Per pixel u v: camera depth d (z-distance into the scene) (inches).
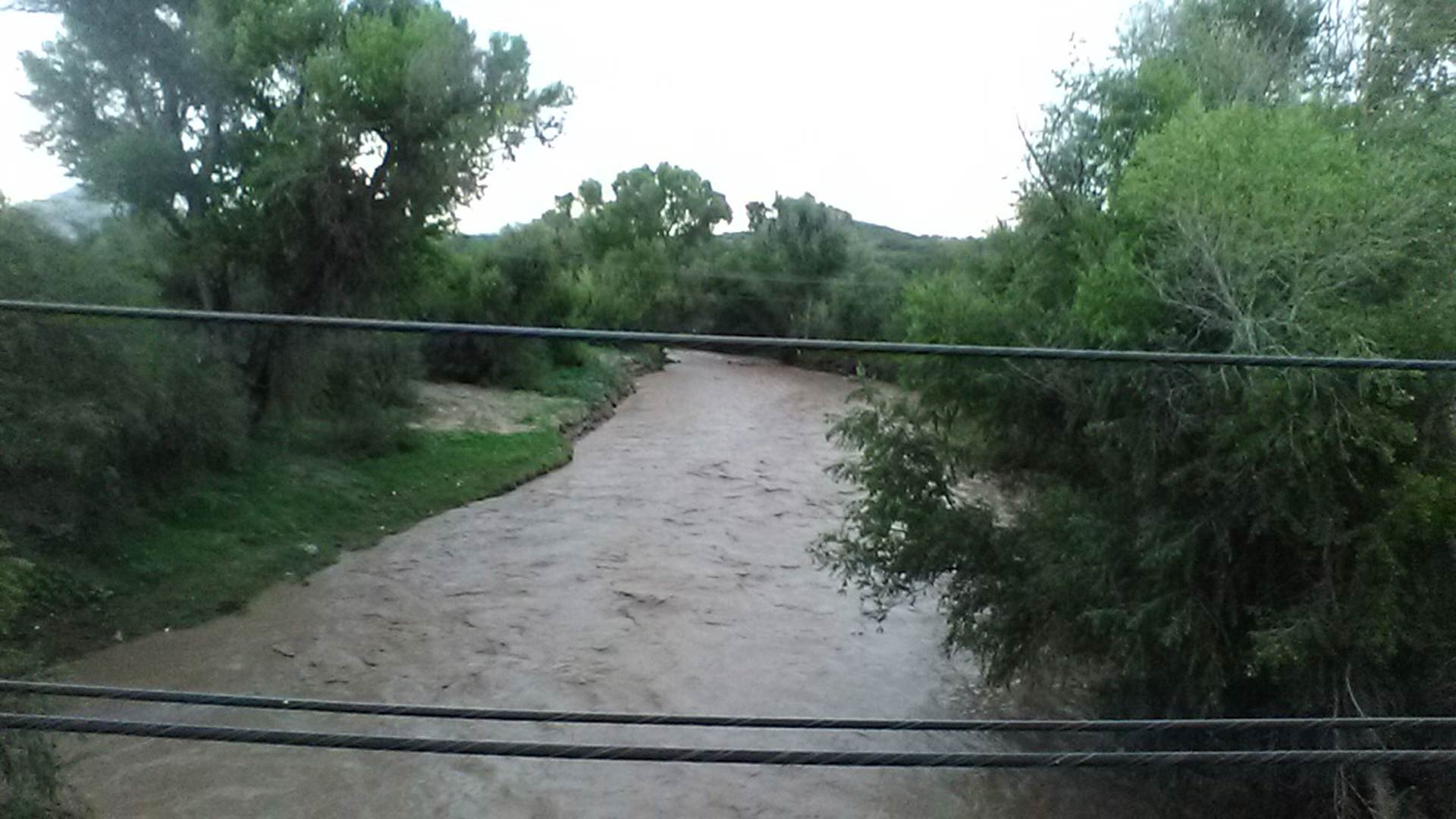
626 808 409.4
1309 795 379.2
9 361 533.3
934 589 663.8
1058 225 472.1
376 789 414.6
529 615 618.8
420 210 916.0
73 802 384.8
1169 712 398.0
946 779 438.6
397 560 721.0
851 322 2203.5
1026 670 488.4
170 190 821.2
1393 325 326.0
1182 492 373.1
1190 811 410.3
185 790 406.0
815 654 569.0
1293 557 369.1
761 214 2588.6
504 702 499.2
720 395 1706.4
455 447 1011.9
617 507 886.4
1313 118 389.1
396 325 134.4
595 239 2583.7
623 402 1595.7
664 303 2433.6
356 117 837.2
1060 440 455.5
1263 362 137.5
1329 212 341.4
